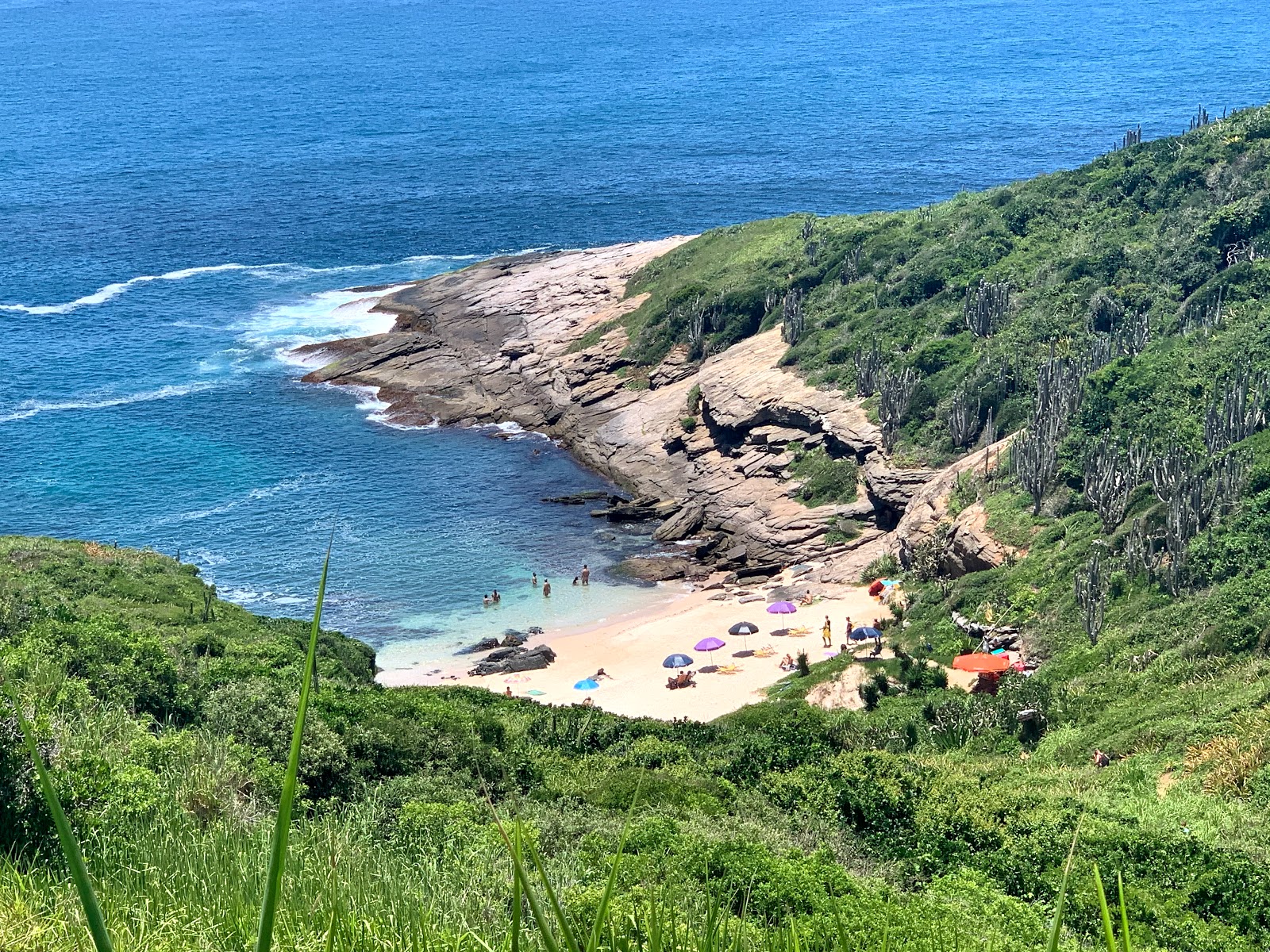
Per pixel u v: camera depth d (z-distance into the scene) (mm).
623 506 80375
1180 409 60844
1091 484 58250
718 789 29453
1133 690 41562
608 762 33219
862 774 29641
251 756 22016
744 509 76500
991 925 18906
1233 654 41250
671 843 20469
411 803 22391
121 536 76750
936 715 43625
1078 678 44969
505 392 99312
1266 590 43688
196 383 104438
